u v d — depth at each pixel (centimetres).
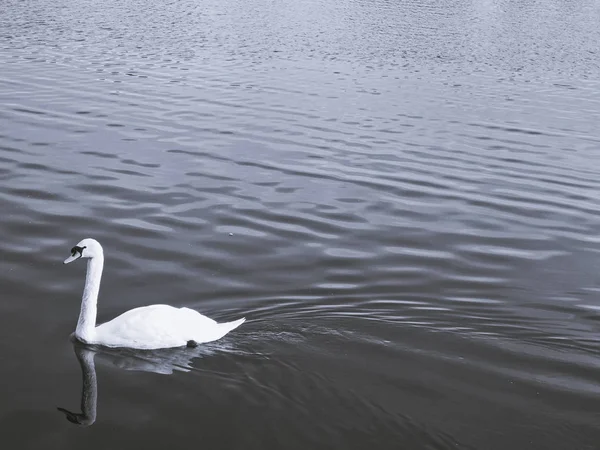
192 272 1495
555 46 4641
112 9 5378
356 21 5281
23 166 2069
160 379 1098
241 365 1137
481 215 1923
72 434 976
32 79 3152
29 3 5450
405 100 3161
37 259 1498
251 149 2377
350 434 987
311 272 1528
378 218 1867
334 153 2388
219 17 5238
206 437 976
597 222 1903
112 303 1358
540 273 1580
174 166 2161
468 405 1056
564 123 2909
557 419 1030
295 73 3581
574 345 1246
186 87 3173
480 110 3059
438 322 1316
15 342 1193
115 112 2712
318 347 1202
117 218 1744
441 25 5253
